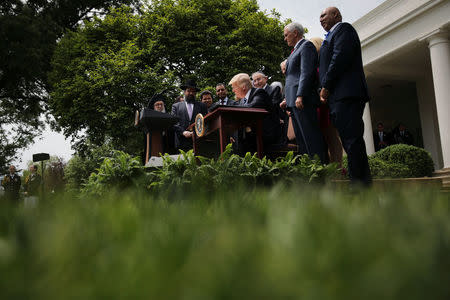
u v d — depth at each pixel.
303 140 5.08
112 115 17.70
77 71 19.22
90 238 0.53
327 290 0.24
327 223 0.56
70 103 20.08
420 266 0.27
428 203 0.97
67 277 0.30
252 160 3.19
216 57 19.91
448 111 13.57
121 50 18.91
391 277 0.24
